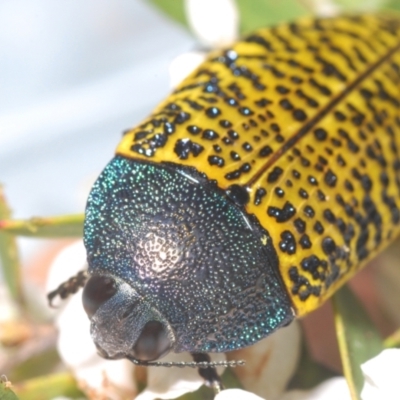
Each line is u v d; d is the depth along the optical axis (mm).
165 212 96
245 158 96
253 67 101
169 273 95
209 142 96
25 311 107
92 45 161
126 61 160
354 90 101
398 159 100
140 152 97
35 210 144
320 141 98
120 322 95
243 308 96
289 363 99
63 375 100
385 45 104
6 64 157
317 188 97
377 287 112
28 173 148
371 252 100
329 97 100
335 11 114
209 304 95
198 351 96
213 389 97
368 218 99
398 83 102
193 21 111
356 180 98
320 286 96
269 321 96
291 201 96
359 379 95
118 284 95
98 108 153
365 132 99
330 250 97
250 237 96
